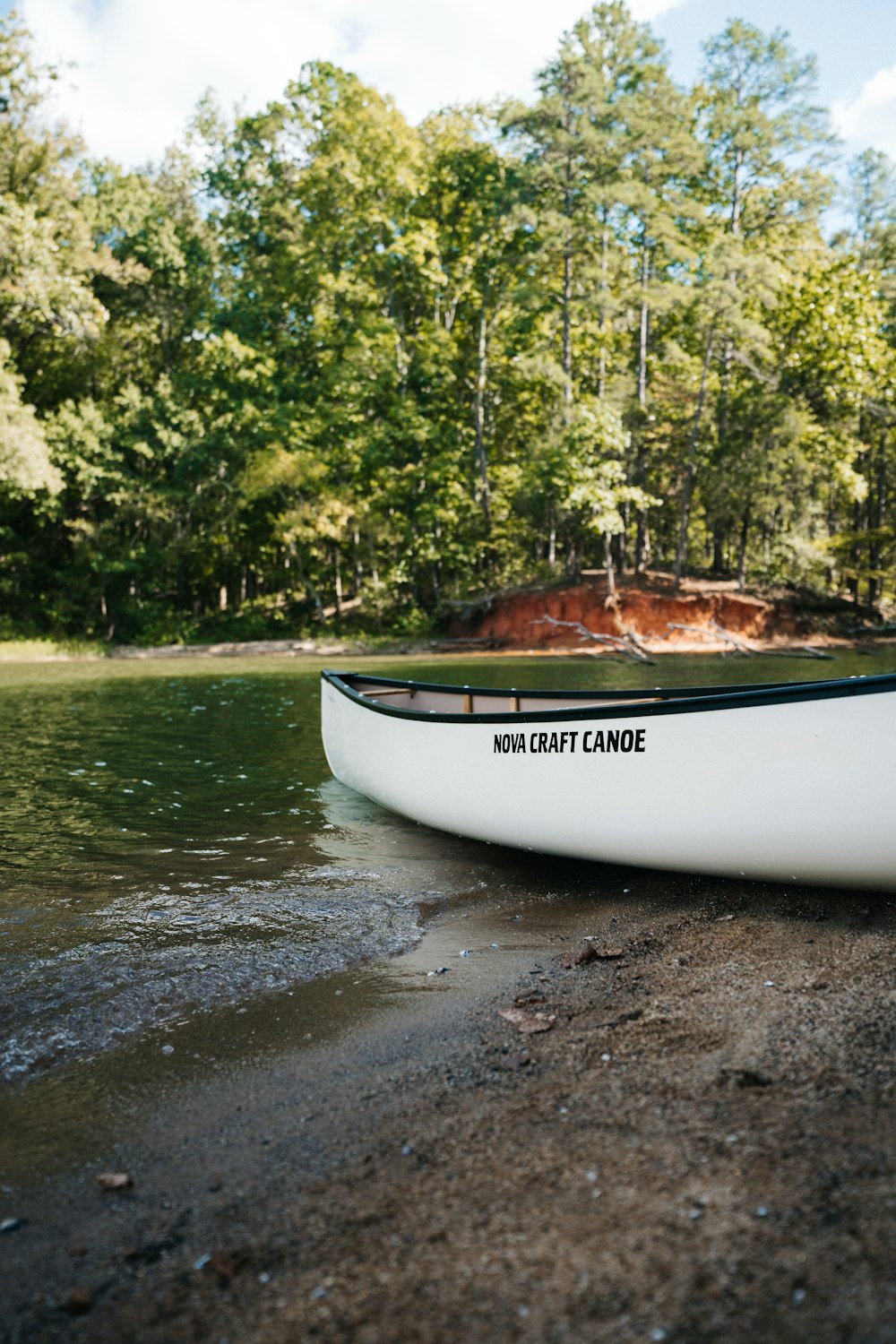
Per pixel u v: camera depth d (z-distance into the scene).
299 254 34.06
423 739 5.38
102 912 4.23
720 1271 1.57
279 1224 1.88
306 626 36.03
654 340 34.00
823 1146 1.91
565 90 28.44
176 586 39.41
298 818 6.15
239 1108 2.45
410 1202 1.90
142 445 33.53
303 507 32.19
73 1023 3.05
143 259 35.97
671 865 4.13
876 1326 1.41
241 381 34.09
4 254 28.73
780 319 31.58
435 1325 1.52
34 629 35.03
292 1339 1.53
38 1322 1.64
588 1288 1.56
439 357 32.41
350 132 32.38
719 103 31.11
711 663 22.78
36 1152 2.28
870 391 31.33
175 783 7.38
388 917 4.14
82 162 36.16
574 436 28.11
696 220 29.52
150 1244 1.86
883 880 3.52
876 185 34.25
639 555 33.47
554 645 29.56
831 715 3.44
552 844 4.61
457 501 32.91
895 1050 2.31
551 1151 2.03
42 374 37.91
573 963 3.41
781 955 3.19
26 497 32.88
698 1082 2.28
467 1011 3.03
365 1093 2.47
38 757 8.73
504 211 29.41
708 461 30.47
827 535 33.91
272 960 3.61
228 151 37.69
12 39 30.67
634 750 4.07
